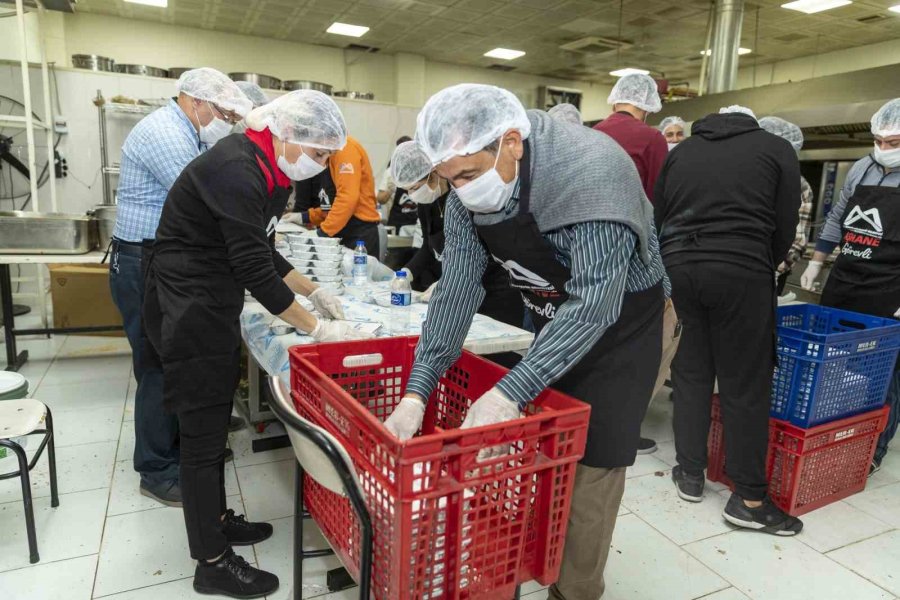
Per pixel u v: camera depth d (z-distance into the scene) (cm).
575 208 100
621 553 190
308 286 189
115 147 565
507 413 94
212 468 154
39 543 185
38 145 543
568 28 775
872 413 221
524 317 228
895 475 248
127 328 200
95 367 357
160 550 184
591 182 100
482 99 99
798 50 874
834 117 400
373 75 953
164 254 147
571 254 104
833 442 213
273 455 251
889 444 279
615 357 118
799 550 194
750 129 194
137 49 801
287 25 804
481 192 104
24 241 302
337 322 162
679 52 891
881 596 173
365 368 135
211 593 163
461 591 94
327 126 144
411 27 797
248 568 164
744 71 1005
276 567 177
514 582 100
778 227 190
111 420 281
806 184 285
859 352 206
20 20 391
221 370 150
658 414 309
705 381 212
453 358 123
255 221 142
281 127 141
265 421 262
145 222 193
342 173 331
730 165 190
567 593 129
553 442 95
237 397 292
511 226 108
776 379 211
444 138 99
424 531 87
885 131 225
